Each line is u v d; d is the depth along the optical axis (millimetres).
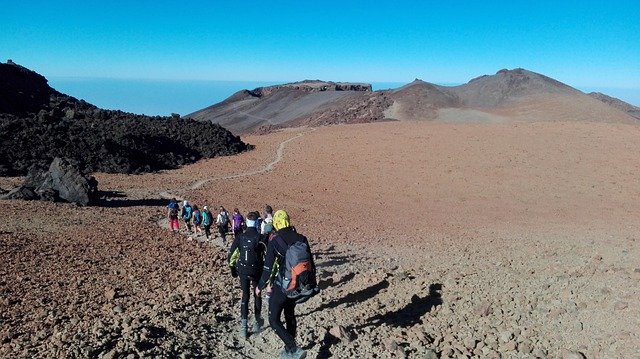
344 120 169125
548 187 45219
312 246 21828
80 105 84000
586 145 59094
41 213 27922
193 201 38281
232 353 7297
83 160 52375
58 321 8758
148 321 8125
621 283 9383
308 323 8656
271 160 64062
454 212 37344
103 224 26031
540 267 13242
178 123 74625
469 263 16156
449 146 64062
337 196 43719
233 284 11938
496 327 8320
